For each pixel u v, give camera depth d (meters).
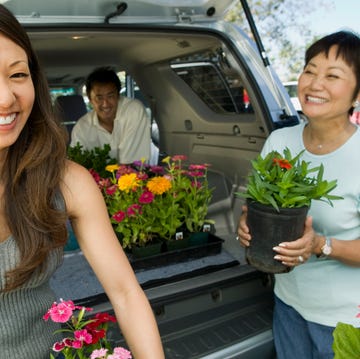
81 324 1.00
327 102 1.52
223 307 2.19
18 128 0.90
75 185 1.06
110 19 2.17
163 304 2.02
